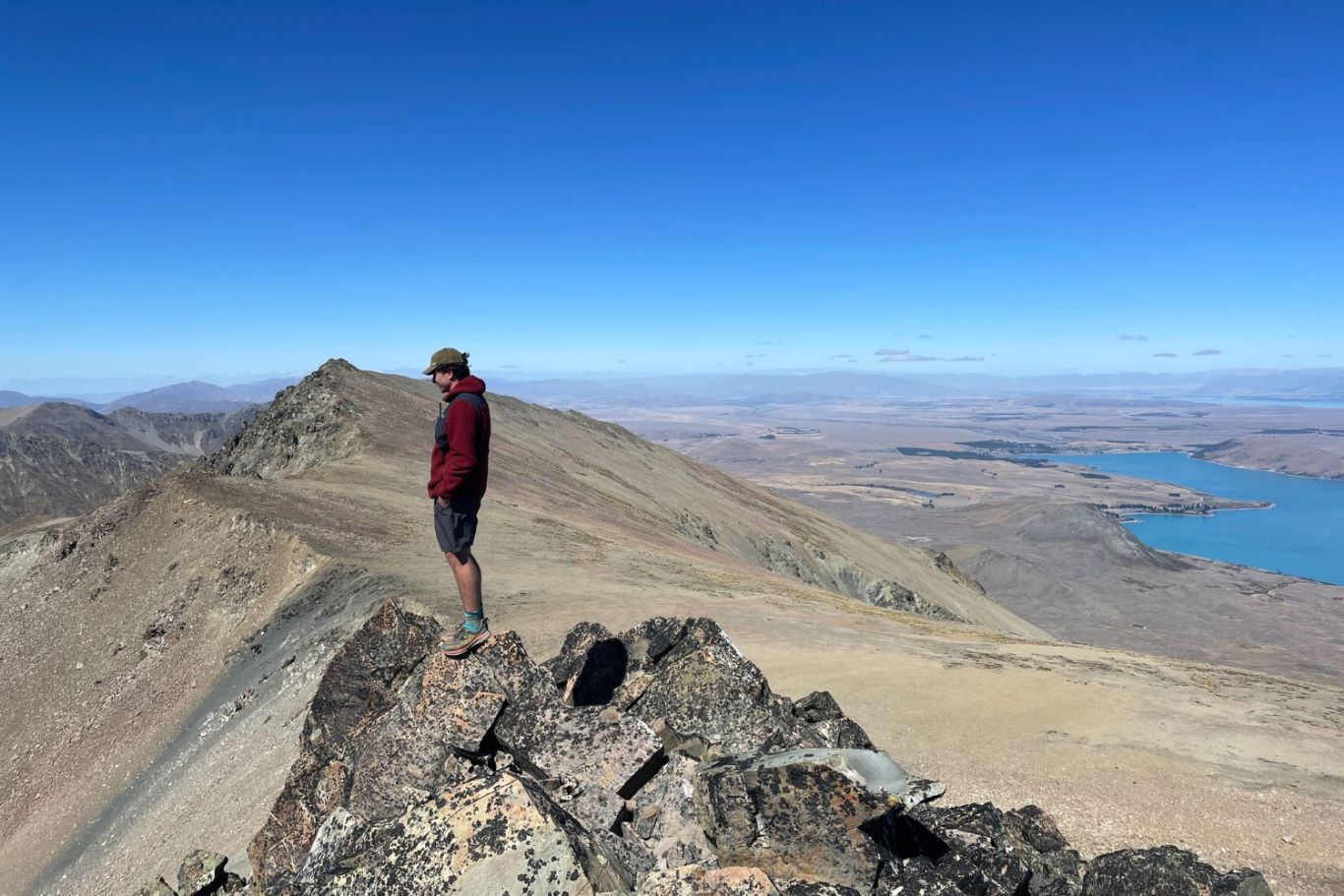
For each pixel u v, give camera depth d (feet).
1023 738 56.24
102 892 67.77
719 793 25.03
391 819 24.97
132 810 81.10
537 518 156.87
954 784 47.57
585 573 115.03
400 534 123.95
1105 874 28.53
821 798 24.12
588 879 21.48
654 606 94.38
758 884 21.47
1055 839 32.04
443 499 27.96
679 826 26.07
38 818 87.97
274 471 199.31
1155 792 46.55
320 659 85.46
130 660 109.19
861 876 23.76
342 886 22.71
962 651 88.58
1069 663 86.38
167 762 86.43
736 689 31.63
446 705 28.14
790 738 30.99
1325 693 82.84
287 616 100.27
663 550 170.71
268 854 32.27
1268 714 66.85
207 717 90.12
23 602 133.28
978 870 26.12
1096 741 56.18
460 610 85.61
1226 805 44.68
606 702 33.78
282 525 118.32
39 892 74.84
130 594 122.72
